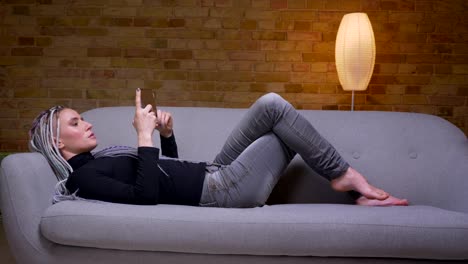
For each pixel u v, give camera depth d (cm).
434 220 178
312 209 189
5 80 447
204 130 257
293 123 207
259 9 445
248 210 186
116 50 446
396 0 446
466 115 449
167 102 449
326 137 253
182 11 445
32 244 185
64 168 211
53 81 446
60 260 185
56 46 445
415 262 180
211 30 446
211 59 447
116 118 262
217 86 448
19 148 448
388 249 176
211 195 205
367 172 245
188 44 446
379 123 256
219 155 227
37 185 194
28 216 186
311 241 176
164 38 446
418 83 450
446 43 448
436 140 247
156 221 178
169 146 237
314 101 450
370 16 448
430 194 237
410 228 175
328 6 446
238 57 447
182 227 177
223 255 182
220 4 445
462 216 181
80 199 195
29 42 444
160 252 183
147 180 192
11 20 444
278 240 176
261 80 448
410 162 245
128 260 183
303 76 448
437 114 451
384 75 450
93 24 444
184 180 206
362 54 404
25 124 447
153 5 444
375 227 176
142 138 200
